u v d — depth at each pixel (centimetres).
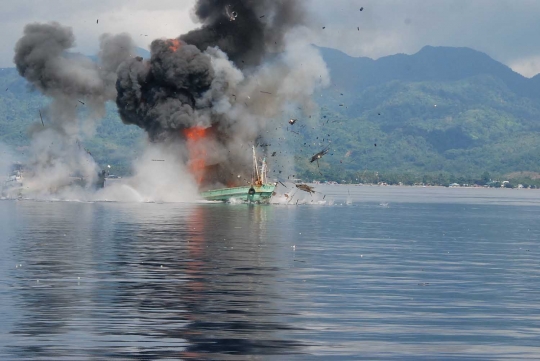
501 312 7650
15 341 6234
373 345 6291
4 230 15225
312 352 6062
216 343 6256
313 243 13800
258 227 17075
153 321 6956
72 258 10925
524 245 14550
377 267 10706
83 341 6247
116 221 17825
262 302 7894
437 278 9806
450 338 6556
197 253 11769
